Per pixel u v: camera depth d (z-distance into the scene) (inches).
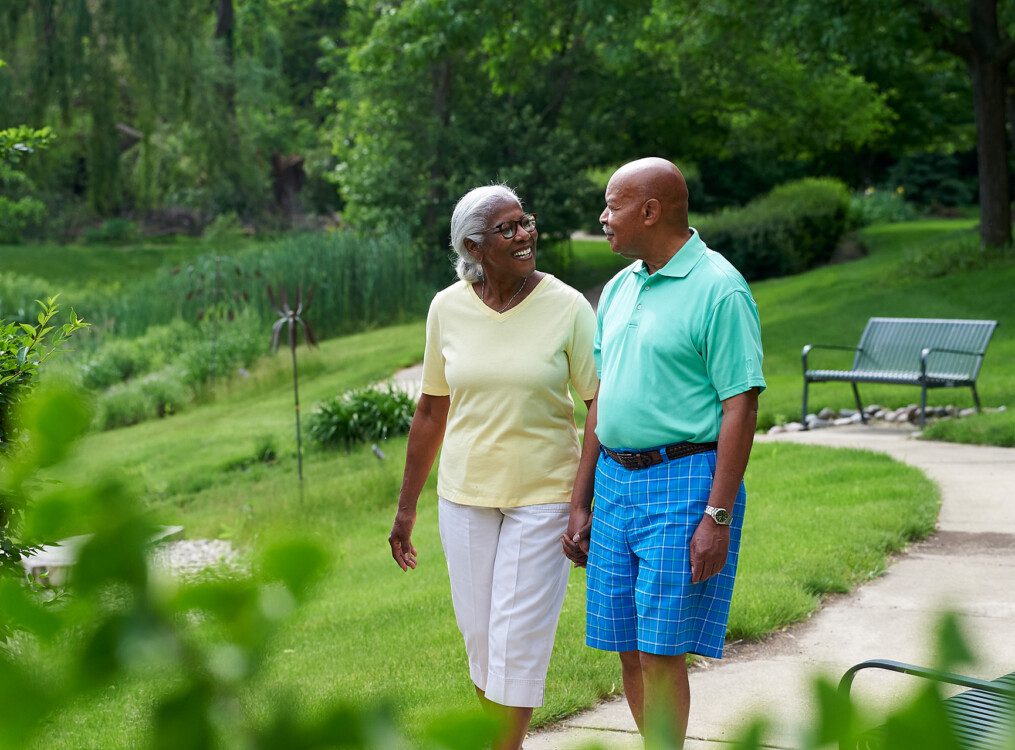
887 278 753.6
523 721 128.8
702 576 114.4
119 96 1221.1
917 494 270.1
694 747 139.0
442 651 184.2
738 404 114.5
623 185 119.8
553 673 167.6
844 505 266.4
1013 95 780.0
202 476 474.3
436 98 1108.5
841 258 1043.9
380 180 1091.3
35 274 1253.7
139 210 1507.1
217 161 1315.2
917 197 1777.8
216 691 15.6
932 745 14.7
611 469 122.0
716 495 114.0
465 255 130.2
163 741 15.4
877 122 1251.8
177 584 15.8
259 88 1352.1
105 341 817.5
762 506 273.7
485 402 129.4
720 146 1274.6
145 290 943.0
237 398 680.4
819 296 756.0
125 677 15.4
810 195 1042.7
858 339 612.1
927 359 423.2
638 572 119.4
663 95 1157.7
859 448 339.0
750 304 116.8
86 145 1227.9
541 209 1085.1
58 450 16.1
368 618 215.2
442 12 831.7
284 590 16.2
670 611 115.2
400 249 989.8
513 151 1124.5
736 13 791.1
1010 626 180.1
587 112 1163.3
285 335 859.4
